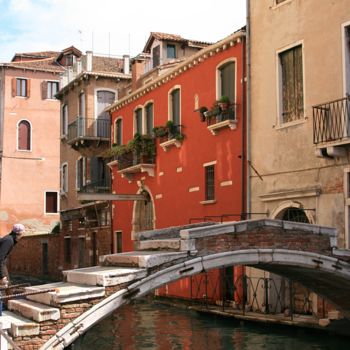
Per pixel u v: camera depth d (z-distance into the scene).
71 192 33.72
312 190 14.81
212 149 19.48
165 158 22.83
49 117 42.47
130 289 9.44
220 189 18.94
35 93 42.25
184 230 10.32
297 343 13.04
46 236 36.09
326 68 14.83
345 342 12.99
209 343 13.35
